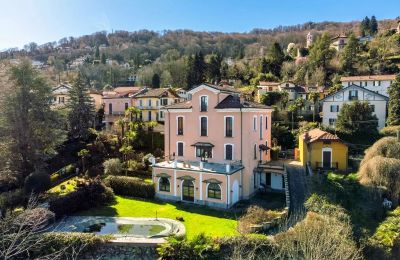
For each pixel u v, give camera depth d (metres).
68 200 30.75
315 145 39.22
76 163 48.00
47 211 26.25
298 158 44.84
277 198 34.62
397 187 31.05
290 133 53.03
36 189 33.03
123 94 70.88
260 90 76.94
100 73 133.62
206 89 37.09
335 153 38.62
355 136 52.25
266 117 42.22
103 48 183.50
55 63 154.12
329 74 92.38
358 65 91.56
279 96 71.06
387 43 100.31
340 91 62.09
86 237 23.67
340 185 32.31
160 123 63.91
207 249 21.75
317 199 29.20
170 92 68.56
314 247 18.61
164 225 27.69
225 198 32.09
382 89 71.38
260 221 26.05
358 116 52.81
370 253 24.25
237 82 95.56
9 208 27.06
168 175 35.34
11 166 36.81
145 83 112.06
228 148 36.31
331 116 62.84
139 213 31.16
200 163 34.19
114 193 37.84
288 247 20.64
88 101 61.91
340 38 118.19
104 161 47.81
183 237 22.69
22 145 38.06
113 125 64.50
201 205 33.19
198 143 37.75
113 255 23.38
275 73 102.44
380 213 28.98
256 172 37.75
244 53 144.25
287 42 166.75
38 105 39.81
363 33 138.62
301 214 27.72
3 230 18.36
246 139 35.31
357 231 25.55
